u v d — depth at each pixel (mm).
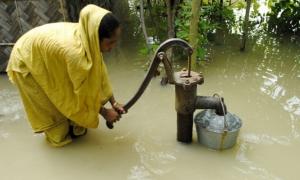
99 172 2828
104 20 2547
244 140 3111
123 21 5953
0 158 3002
